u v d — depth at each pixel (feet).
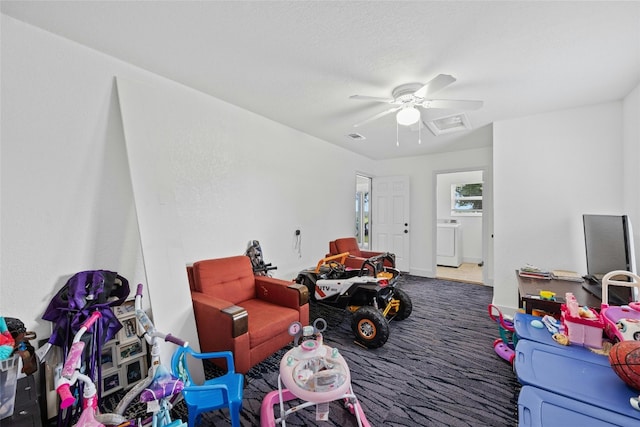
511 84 7.66
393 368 6.89
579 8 4.75
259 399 5.76
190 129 7.97
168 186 7.16
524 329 5.93
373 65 6.75
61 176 5.68
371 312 7.83
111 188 6.40
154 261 6.40
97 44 5.93
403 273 17.61
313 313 10.59
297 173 12.14
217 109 8.73
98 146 6.20
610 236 6.90
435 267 16.76
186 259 7.92
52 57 5.53
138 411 5.24
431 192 16.98
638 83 7.55
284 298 7.92
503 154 10.57
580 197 9.29
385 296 9.01
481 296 13.03
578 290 7.25
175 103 7.59
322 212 13.85
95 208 6.15
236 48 6.09
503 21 5.13
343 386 4.40
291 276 11.83
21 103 5.20
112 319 5.37
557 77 7.26
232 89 8.11
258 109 9.68
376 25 5.29
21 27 5.16
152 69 6.96
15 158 5.15
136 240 6.79
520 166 10.27
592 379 4.30
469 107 7.87
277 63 6.68
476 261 21.34
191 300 6.89
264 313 7.32
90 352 4.95
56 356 5.15
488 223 15.01
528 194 10.14
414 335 8.77
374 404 5.61
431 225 16.94
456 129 12.07
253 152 10.01
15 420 3.41
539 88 7.89
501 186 10.61
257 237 10.21
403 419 5.21
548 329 5.83
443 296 13.03
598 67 6.75
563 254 9.57
